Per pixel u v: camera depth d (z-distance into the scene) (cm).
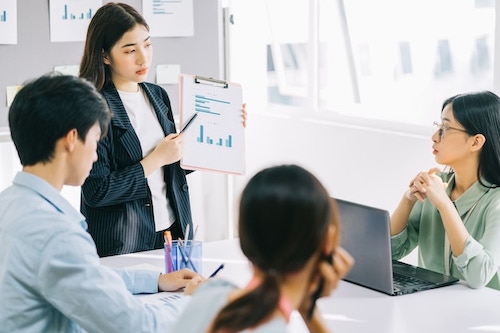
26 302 164
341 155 413
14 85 366
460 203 254
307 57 453
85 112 163
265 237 103
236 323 101
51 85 163
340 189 416
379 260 224
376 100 423
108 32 276
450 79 380
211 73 404
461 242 234
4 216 166
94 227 281
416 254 368
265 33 496
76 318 164
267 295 103
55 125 161
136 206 283
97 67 279
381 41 413
